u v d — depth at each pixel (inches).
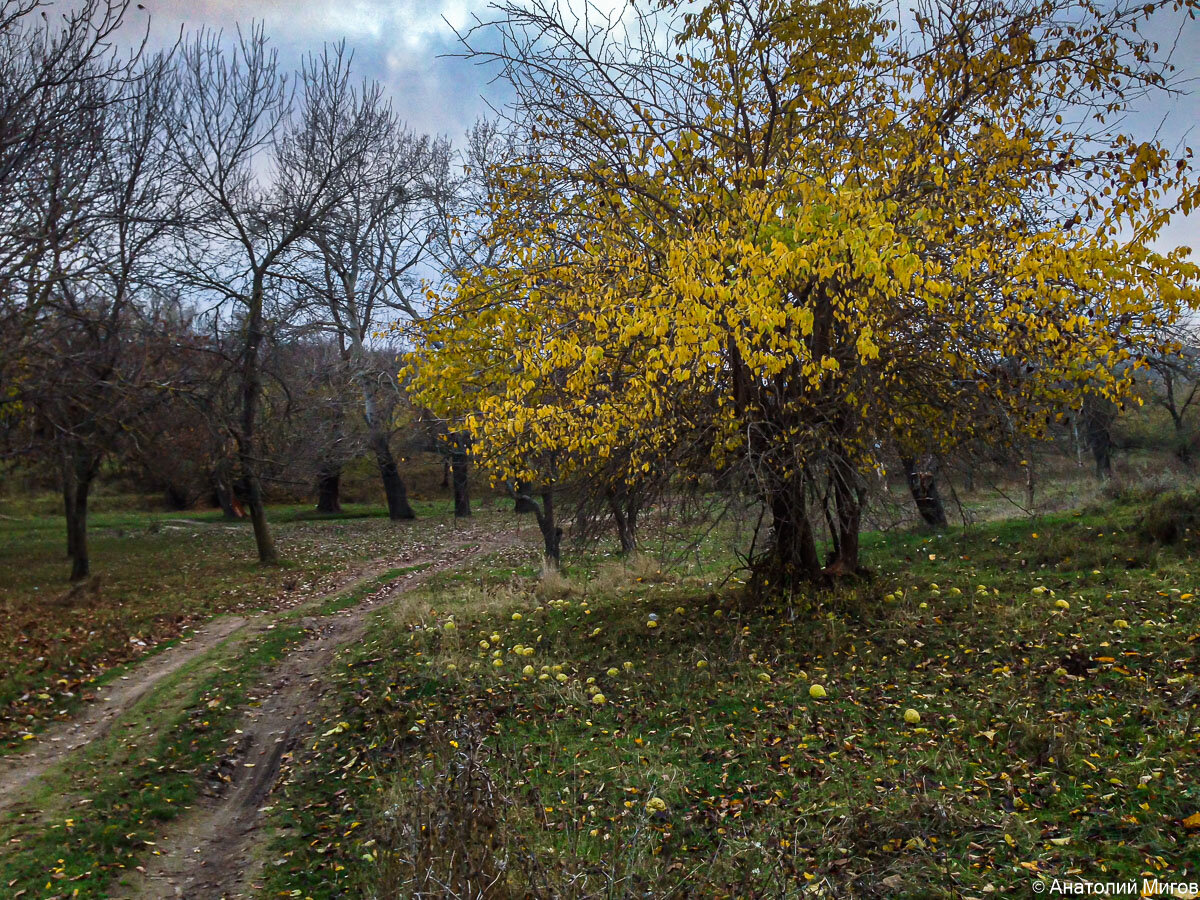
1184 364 306.2
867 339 257.8
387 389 1122.0
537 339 330.0
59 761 325.1
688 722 288.5
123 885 230.7
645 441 338.0
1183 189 263.0
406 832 174.7
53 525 1293.1
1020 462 364.8
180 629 555.5
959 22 331.3
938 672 298.7
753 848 189.3
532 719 315.3
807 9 340.5
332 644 502.0
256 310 855.7
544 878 165.0
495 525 1195.3
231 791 303.0
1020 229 314.2
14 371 491.2
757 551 427.2
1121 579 382.0
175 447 800.3
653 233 356.8
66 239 483.5
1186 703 236.7
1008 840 179.6
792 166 310.7
